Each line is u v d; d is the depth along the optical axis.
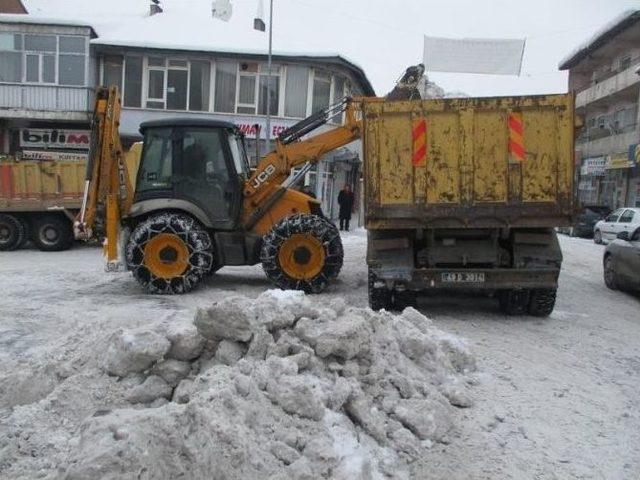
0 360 5.44
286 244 9.46
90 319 7.32
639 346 6.92
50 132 26.72
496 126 7.64
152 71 26.20
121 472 2.76
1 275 11.40
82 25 25.39
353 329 4.32
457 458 3.87
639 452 4.07
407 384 4.39
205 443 3.00
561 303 9.58
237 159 10.35
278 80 26.22
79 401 4.04
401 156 7.73
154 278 9.41
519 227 7.73
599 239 23.97
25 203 16.30
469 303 9.13
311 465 3.20
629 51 38.88
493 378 5.38
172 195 9.80
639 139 33.06
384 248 7.91
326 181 29.23
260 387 3.67
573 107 7.55
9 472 3.34
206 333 4.31
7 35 25.44
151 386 4.12
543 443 4.14
